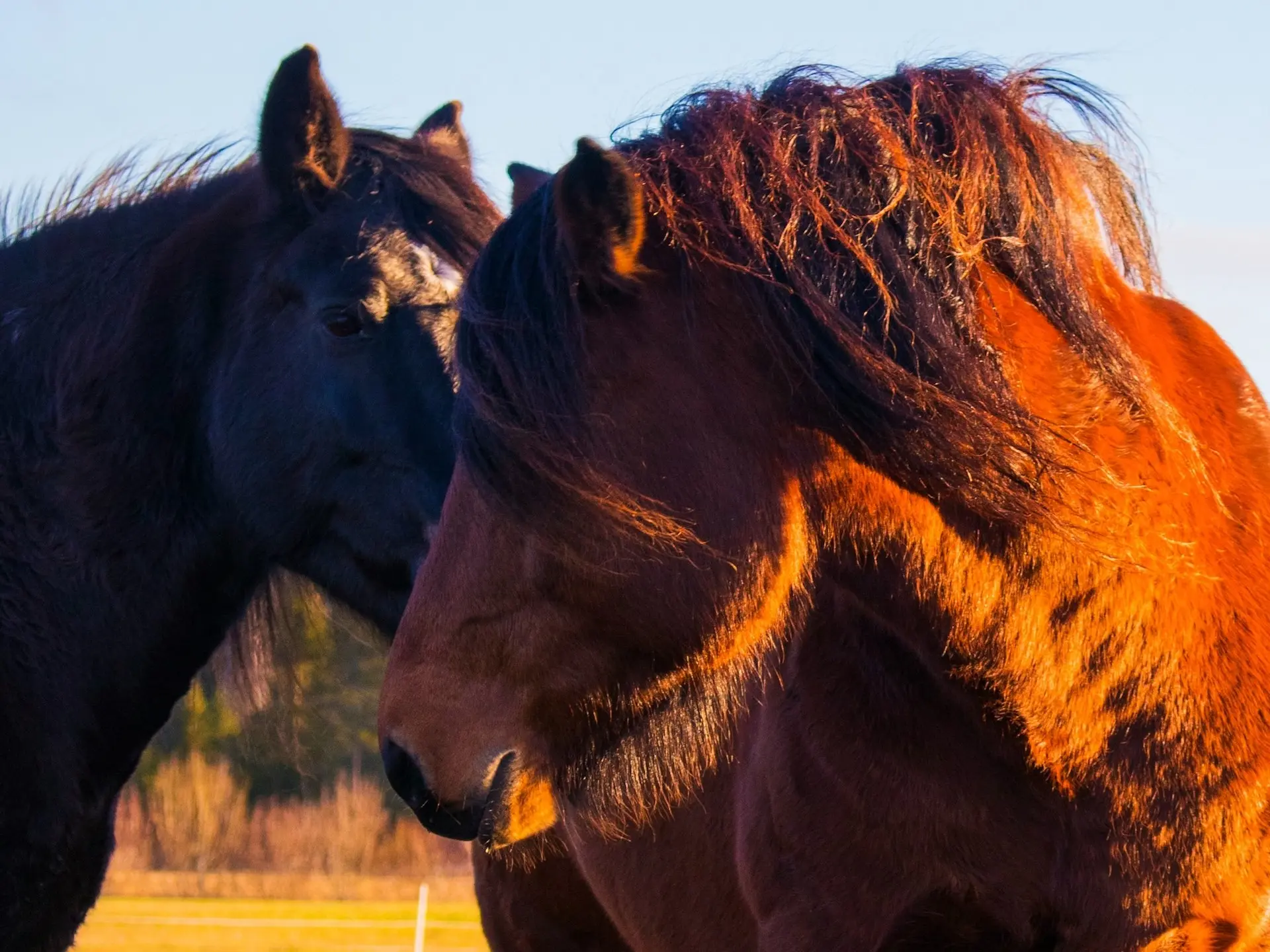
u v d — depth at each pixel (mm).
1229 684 4008
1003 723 3967
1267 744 4004
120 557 5957
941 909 4238
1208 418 4332
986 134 3820
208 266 6172
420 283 5953
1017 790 4062
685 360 3641
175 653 6184
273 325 6059
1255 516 4254
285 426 5996
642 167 3824
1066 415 3854
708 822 5367
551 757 3797
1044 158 3902
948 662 3949
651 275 3688
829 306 3557
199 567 6168
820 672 4414
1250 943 4035
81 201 6672
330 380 5910
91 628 5926
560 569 3637
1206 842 3928
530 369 3561
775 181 3678
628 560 3594
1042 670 3891
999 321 3816
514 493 3547
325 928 34938
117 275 6160
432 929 35125
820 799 4477
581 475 3504
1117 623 3895
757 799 4801
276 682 7062
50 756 5844
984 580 3844
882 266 3621
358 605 6234
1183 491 4016
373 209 6098
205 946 30859
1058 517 3639
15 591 5848
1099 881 3988
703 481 3611
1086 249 4238
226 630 6445
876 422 3570
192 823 48250
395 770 3850
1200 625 4000
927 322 3576
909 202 3668
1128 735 3938
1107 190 4434
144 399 6012
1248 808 3967
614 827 4504
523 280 3662
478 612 3727
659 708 3818
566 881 7078
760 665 4066
